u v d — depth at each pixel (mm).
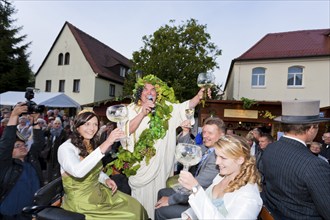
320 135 10109
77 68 22953
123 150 3035
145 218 2424
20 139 2939
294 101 2016
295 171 1776
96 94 22359
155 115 3055
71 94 22922
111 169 3199
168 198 2387
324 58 14945
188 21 19109
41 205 2068
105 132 6062
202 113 10859
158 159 3033
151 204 3037
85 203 2174
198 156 2115
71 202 2184
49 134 6477
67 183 2184
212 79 3018
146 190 3039
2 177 2682
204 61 18281
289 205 1861
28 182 2908
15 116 2602
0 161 2564
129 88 19219
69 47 23516
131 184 3086
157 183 3068
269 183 2074
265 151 2201
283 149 1958
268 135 4379
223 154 1581
